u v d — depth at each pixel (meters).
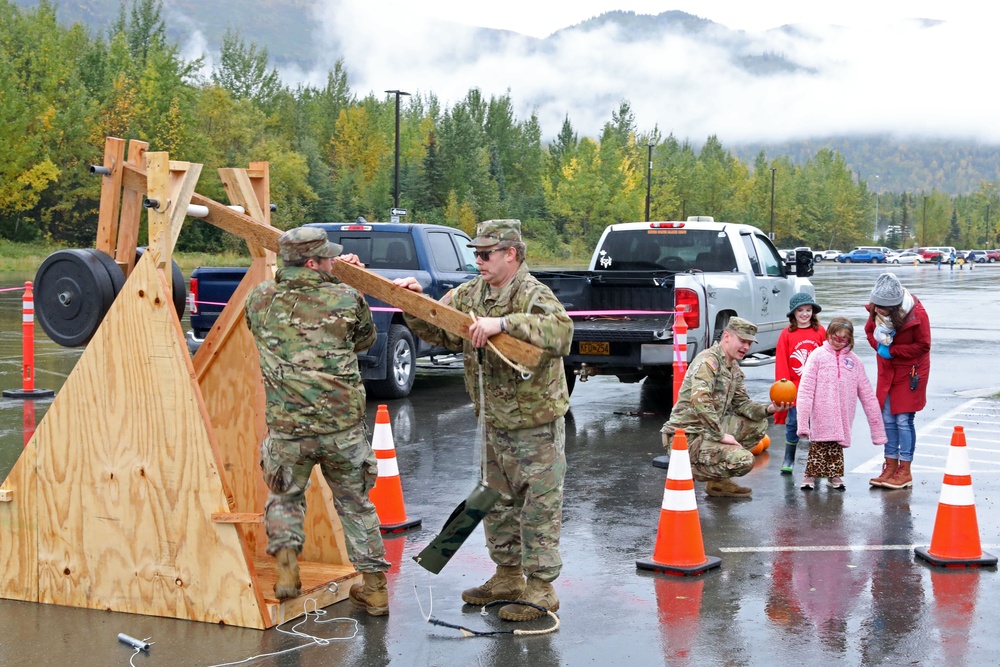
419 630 5.09
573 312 11.58
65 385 5.33
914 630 5.06
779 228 132.50
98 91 72.62
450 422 11.07
